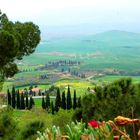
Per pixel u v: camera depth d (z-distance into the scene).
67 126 2.97
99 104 7.49
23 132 7.93
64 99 91.00
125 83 7.41
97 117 7.51
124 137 2.88
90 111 7.79
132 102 7.18
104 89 7.58
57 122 10.38
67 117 10.49
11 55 37.75
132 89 7.33
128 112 7.17
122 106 7.26
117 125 2.97
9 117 9.60
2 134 9.19
